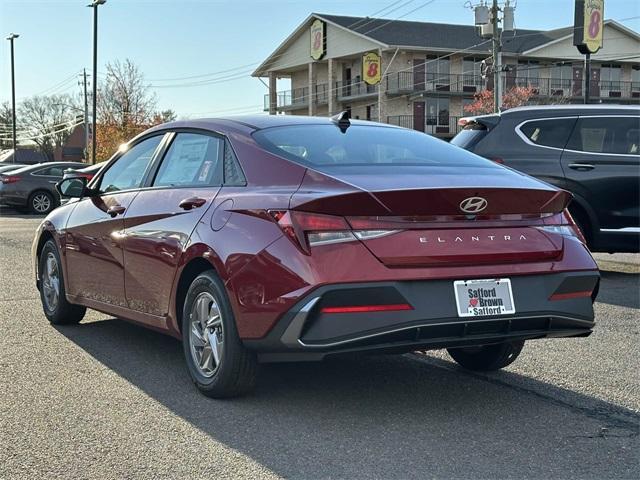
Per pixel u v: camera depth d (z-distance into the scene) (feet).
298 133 15.01
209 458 11.27
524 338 13.20
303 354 12.15
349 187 12.21
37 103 333.42
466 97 179.63
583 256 13.65
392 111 174.70
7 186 70.38
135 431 12.40
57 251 20.22
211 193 14.55
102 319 21.79
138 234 16.15
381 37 171.63
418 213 12.25
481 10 124.57
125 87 192.75
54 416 13.14
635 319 21.71
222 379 13.57
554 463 11.18
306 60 195.93
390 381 15.48
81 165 74.02
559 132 28.55
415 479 10.56
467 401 14.15
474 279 12.42
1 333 19.74
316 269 11.82
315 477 10.61
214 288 13.60
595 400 14.28
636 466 11.09
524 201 13.00
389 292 11.85
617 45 188.75
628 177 27.71
